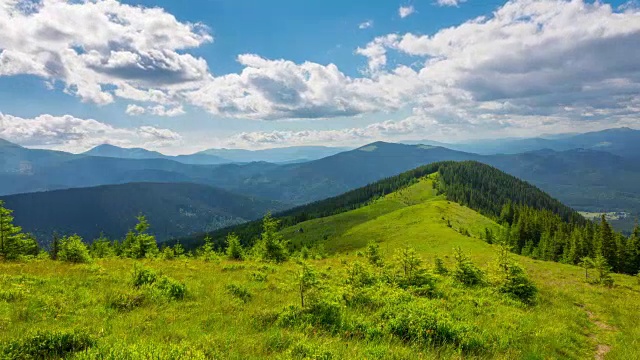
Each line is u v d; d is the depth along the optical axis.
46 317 11.23
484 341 11.53
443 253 68.69
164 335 9.96
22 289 14.27
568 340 14.08
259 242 46.44
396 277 20.52
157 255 40.88
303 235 175.62
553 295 24.70
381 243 104.69
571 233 100.88
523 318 16.20
